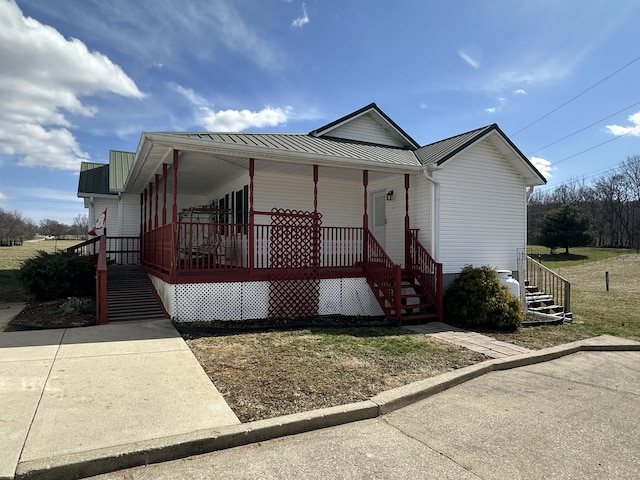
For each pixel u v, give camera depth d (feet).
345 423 12.78
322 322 28.04
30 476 8.84
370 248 32.65
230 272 28.30
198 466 9.89
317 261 30.25
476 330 28.14
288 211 30.81
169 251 27.17
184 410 12.58
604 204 155.74
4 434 10.56
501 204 38.60
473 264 36.63
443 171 35.14
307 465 9.95
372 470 9.70
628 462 10.38
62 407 12.46
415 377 16.78
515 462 10.27
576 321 32.71
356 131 41.06
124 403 12.96
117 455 9.64
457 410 14.05
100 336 21.50
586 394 16.03
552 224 119.03
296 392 14.47
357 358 19.12
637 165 146.92
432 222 34.50
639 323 31.94
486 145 37.70
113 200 50.39
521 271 34.30
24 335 21.44
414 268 34.91
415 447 11.07
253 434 11.29
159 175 35.86
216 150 26.08
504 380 17.95
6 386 14.08
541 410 14.12
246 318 27.53
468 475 9.55
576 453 10.85
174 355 18.53
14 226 169.89
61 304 29.76
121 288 32.91
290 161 29.17
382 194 40.88
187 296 25.82
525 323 30.76
